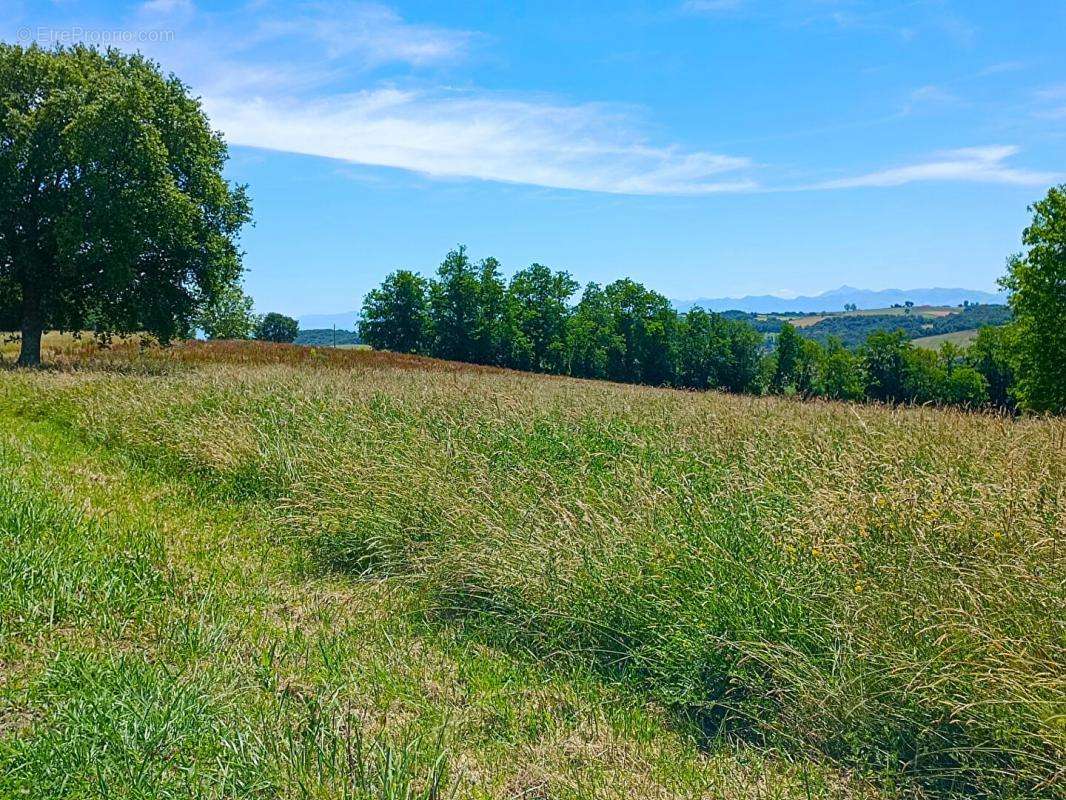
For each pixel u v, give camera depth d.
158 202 24.91
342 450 8.70
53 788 3.03
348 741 3.42
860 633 3.96
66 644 4.43
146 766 3.16
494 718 3.99
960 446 7.51
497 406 10.95
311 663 4.54
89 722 3.41
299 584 6.13
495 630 5.14
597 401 12.72
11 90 26.16
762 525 5.48
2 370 21.66
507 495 6.74
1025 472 6.08
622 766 3.56
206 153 28.41
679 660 4.31
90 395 14.56
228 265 28.77
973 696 3.38
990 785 3.24
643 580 4.90
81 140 24.05
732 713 4.00
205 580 5.84
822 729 3.71
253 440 9.56
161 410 12.20
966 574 4.16
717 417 10.20
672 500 6.08
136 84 25.12
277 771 3.19
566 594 5.00
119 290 25.55
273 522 7.57
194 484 9.23
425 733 3.77
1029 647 3.55
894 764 3.47
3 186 24.77
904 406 11.62
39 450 10.66
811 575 4.64
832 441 8.16
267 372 18.77
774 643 4.10
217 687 3.99
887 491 5.66
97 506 7.64
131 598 5.16
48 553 5.57
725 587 4.58
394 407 11.46
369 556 6.52
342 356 44.22
